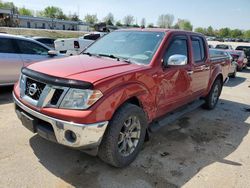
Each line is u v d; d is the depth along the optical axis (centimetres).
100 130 309
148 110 392
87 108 302
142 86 368
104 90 312
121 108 339
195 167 379
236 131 536
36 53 750
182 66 468
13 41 703
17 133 439
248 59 2000
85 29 8994
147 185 329
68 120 299
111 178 337
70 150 394
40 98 321
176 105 483
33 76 336
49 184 317
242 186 342
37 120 332
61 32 4741
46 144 407
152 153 409
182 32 485
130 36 463
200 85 565
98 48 467
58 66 353
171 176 352
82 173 343
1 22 6338
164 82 417
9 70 689
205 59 572
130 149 367
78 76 316
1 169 338
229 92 959
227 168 383
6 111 545
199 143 462
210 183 343
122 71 349
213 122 580
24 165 350
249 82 1262
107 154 335
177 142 458
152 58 402
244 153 436
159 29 467
